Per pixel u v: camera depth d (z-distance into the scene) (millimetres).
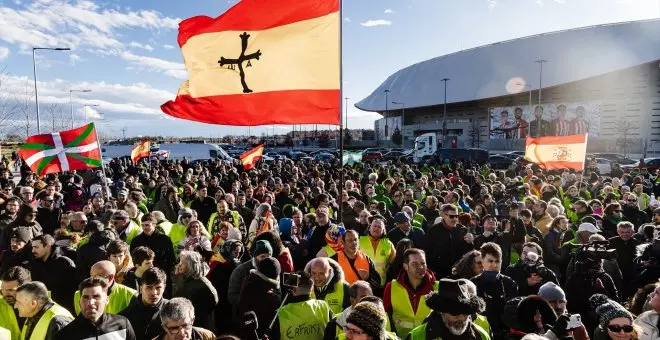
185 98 5934
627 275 6328
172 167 19297
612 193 9742
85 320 3420
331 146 91562
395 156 49750
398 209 10000
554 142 11883
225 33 5832
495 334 4355
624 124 65625
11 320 4055
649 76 72750
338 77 5824
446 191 11055
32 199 9445
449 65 106188
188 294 4512
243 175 14391
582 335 3289
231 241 5641
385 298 4438
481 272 4824
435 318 3217
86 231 5855
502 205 9062
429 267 6703
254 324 3420
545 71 85375
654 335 3648
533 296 3523
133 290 4527
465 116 101875
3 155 32375
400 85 117000
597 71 76875
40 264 5184
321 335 3791
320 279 4234
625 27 81312
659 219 7695
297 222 8141
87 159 9883
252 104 5898
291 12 5789
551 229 6852
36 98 27969
